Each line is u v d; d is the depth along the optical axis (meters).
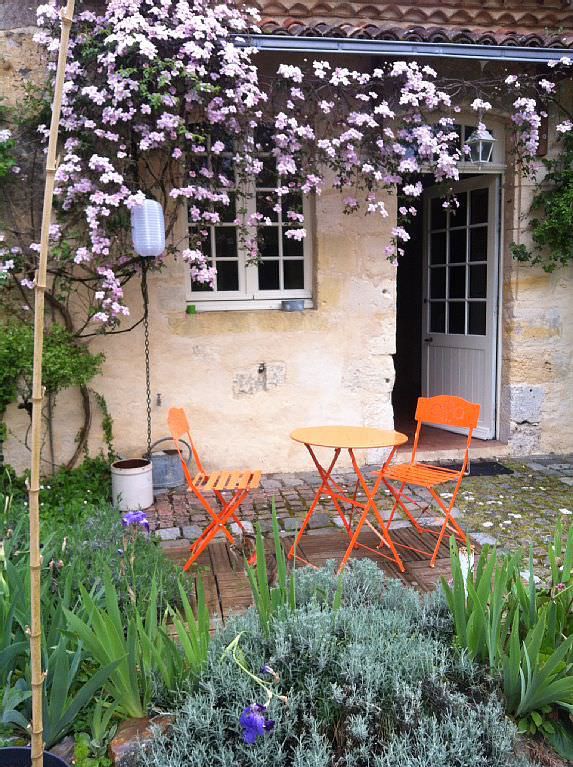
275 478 5.58
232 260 5.60
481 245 6.41
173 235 5.21
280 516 4.65
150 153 4.80
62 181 4.64
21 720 2.04
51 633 2.32
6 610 2.30
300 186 5.17
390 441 3.70
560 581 2.55
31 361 4.41
